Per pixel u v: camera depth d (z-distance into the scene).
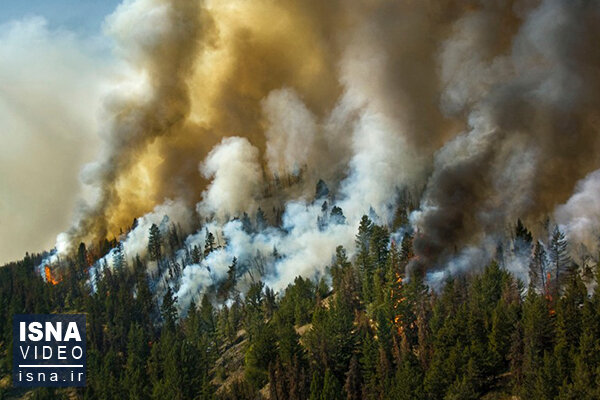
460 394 104.88
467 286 148.38
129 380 157.12
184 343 165.62
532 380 101.75
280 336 146.62
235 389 136.88
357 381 120.62
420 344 124.00
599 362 99.38
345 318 133.12
